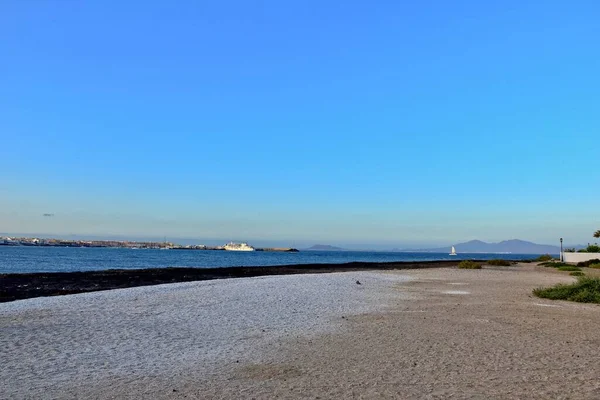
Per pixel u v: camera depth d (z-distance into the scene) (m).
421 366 7.93
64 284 26.00
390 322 12.72
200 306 15.84
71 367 8.01
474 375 7.35
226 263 79.44
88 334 10.95
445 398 6.21
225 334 11.02
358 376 7.32
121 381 7.15
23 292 21.44
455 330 11.41
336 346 9.62
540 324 12.32
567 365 7.96
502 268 48.06
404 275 34.62
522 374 7.39
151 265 65.06
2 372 7.65
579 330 11.41
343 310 15.21
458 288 23.78
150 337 10.63
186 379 7.24
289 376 7.37
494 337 10.49
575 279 30.36
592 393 6.40
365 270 44.47
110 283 27.09
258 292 20.39
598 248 58.72
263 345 9.77
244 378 7.28
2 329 11.48
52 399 6.29
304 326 12.09
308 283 25.38
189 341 10.20
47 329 11.53
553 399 6.15
